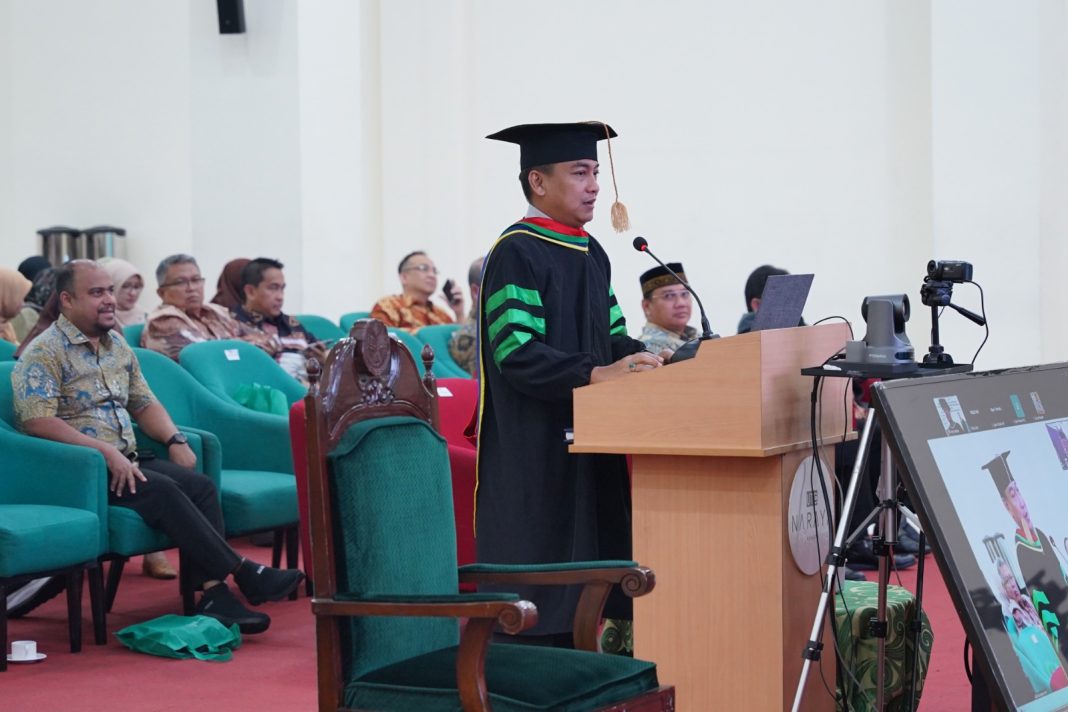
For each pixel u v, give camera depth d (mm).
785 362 3018
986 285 7609
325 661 2496
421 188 9383
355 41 9414
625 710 2484
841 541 2857
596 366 3359
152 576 5887
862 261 8305
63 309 4844
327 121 9406
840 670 3256
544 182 3512
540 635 3457
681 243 8820
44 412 4672
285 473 5617
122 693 3973
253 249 9516
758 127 8578
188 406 5652
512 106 9305
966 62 7621
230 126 9523
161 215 9656
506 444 3465
